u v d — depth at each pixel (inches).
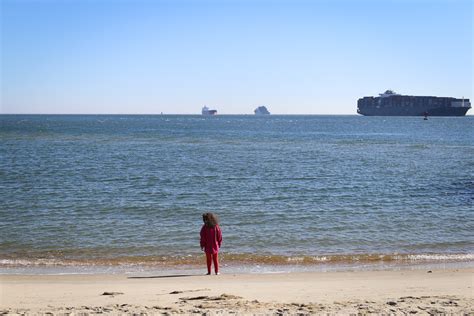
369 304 364.8
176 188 1138.7
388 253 616.1
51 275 506.9
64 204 924.6
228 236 695.1
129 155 1966.0
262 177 1339.8
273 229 738.8
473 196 1062.4
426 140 3262.8
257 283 459.8
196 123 7081.7
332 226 762.2
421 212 881.5
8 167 1505.9
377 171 1504.7
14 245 641.6
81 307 357.7
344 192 1099.3
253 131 4527.6
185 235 700.0
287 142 2947.8
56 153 2010.3
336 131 4667.8
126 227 746.2
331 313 335.9
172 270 536.4
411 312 339.9
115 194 1043.9
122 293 413.4
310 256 597.6
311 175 1390.3
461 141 3157.0
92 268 543.5
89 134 3624.5
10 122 6737.2
